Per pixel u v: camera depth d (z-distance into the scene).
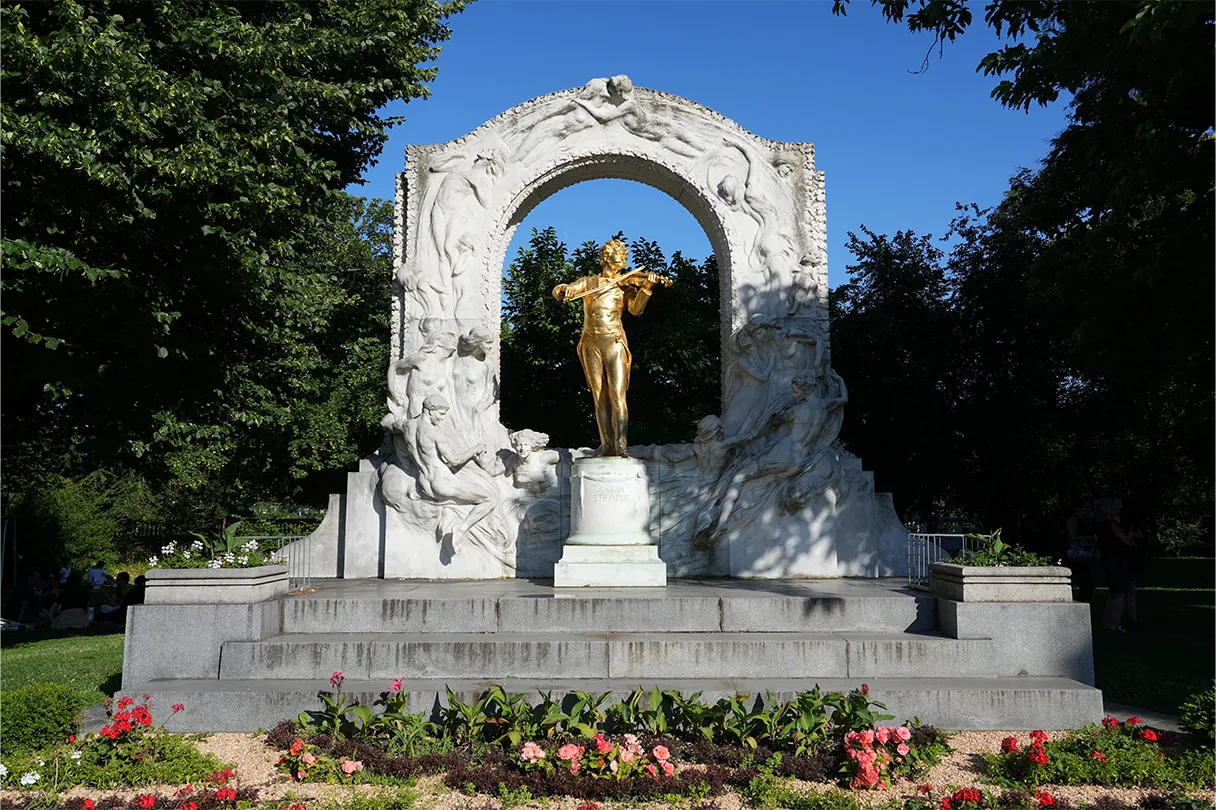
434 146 13.16
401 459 12.23
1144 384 12.67
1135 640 11.66
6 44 8.77
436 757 6.35
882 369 17.98
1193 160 10.24
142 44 9.86
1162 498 20.91
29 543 29.81
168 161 9.28
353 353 20.84
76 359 10.45
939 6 10.86
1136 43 9.44
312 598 8.74
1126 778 6.14
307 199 12.42
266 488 24.64
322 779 6.20
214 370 12.24
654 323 21.19
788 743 6.66
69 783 5.98
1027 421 16.94
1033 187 17.47
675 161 13.23
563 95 13.34
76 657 11.05
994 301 17.41
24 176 9.13
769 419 12.16
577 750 6.08
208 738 7.16
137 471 14.16
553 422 22.47
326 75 13.45
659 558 10.86
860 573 12.13
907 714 7.36
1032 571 8.28
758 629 8.71
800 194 13.09
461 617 8.66
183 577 8.17
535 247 22.39
